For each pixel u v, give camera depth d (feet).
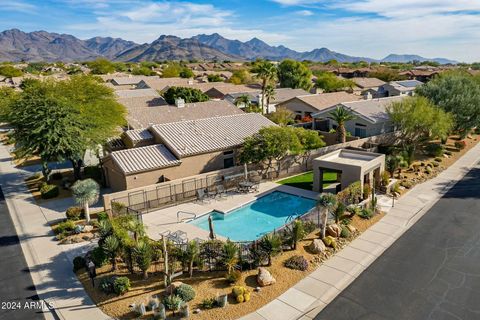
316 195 100.53
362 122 148.36
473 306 52.21
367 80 331.57
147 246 58.95
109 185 110.22
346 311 51.80
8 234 79.30
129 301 53.93
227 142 117.80
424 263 64.08
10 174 125.59
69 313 52.08
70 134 101.30
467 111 142.51
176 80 299.79
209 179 104.22
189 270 59.47
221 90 249.75
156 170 102.78
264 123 136.67
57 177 117.19
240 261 61.31
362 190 90.89
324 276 60.54
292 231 68.03
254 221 87.56
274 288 56.75
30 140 99.19
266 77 204.23
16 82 370.73
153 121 144.77
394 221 81.92
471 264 63.41
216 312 51.16
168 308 51.42
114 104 120.37
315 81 363.97
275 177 117.60
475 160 131.34
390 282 58.54
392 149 135.33
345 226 76.23
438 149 133.90
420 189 102.63
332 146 130.21
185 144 112.27
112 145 122.93
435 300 53.78
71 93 112.06
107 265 63.98
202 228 82.84
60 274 62.69
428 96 153.89
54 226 82.53
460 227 78.13
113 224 65.72
